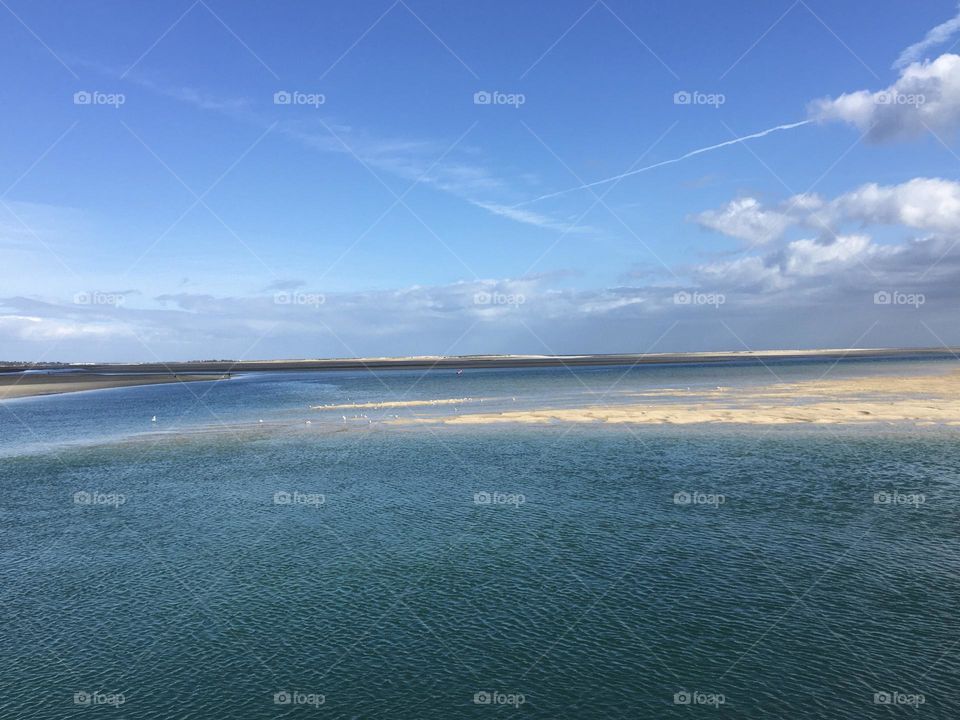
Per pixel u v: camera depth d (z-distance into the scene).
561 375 149.25
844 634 17.91
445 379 145.12
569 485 35.22
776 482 34.88
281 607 20.34
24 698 15.62
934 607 19.52
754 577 22.03
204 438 55.06
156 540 27.27
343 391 111.62
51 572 23.80
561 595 20.81
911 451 42.28
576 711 14.52
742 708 14.53
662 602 20.14
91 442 53.94
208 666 16.95
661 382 109.88
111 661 17.31
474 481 36.66
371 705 14.95
